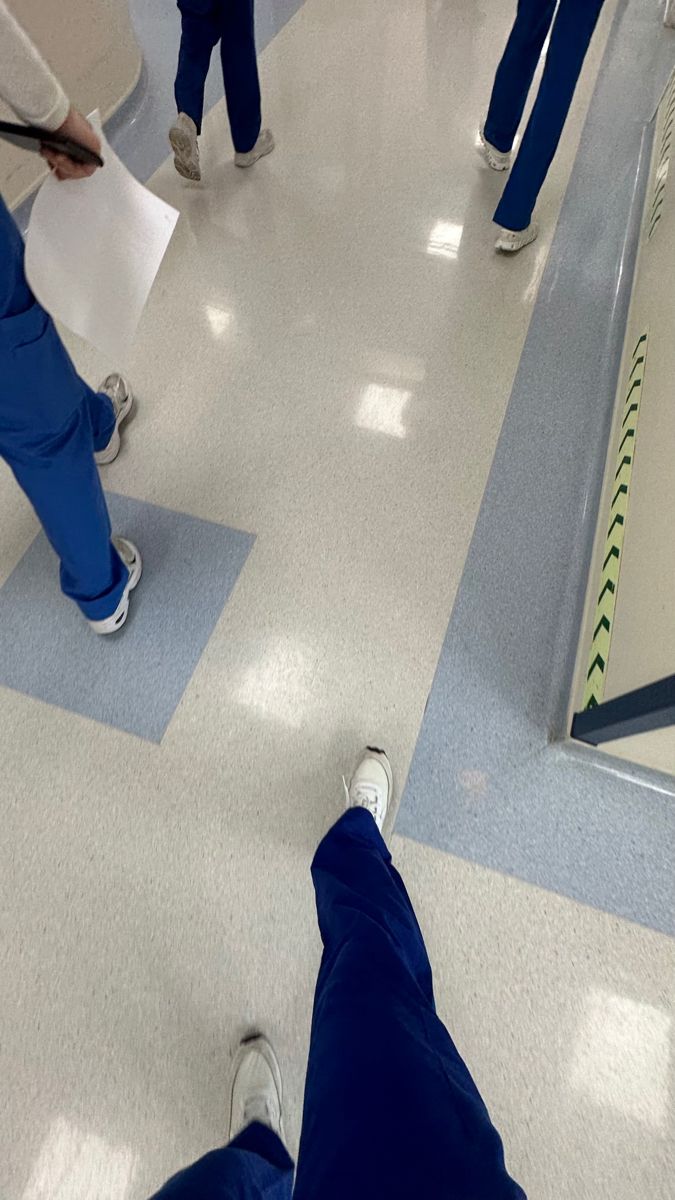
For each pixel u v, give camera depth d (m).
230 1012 1.05
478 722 1.27
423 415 1.63
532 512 1.49
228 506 1.51
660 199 1.78
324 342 1.76
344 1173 0.52
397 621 1.37
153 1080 1.00
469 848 1.16
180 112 1.90
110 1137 0.97
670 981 1.06
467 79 2.38
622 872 1.14
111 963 1.08
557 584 1.41
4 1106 0.99
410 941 0.85
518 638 1.35
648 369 1.45
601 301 1.83
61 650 1.34
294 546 1.46
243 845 1.17
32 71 0.66
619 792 1.20
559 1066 1.01
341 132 2.24
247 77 1.85
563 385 1.68
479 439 1.60
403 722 1.27
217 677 1.32
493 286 1.86
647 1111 0.98
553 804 1.20
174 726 1.27
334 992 0.70
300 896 1.13
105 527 1.12
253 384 1.69
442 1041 0.68
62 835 1.18
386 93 2.35
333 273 1.90
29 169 1.94
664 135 1.97
